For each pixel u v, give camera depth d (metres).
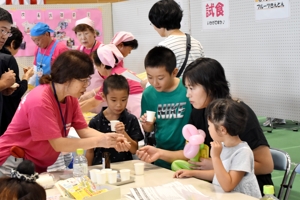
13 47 4.32
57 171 2.60
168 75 2.79
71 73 2.27
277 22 3.80
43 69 5.08
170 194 2.10
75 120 2.62
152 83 2.82
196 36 4.69
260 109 4.06
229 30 4.27
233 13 4.20
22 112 2.37
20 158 2.41
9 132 2.41
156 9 3.50
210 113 2.18
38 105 2.30
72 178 2.22
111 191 2.07
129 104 3.56
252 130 2.34
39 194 1.45
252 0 3.99
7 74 3.32
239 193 2.12
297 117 3.74
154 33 5.41
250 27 4.05
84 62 2.30
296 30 3.66
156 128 2.91
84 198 1.99
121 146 2.51
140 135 2.97
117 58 3.61
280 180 4.50
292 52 3.72
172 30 3.51
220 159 2.16
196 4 4.61
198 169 2.52
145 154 2.63
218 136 2.19
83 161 2.43
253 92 4.11
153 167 2.65
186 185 2.24
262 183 2.38
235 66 4.26
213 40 4.47
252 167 2.19
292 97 3.77
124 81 2.94
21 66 5.45
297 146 5.49
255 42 4.03
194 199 2.00
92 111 4.09
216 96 2.39
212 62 2.41
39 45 5.02
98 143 2.46
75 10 6.05
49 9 5.97
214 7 4.39
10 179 1.48
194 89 2.42
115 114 2.95
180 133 2.84
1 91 3.34
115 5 6.08
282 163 2.68
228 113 2.13
